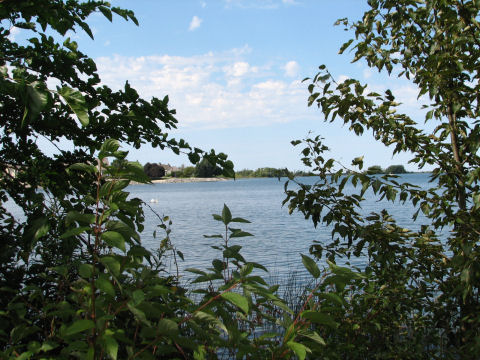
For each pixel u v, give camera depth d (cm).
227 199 7031
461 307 336
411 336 326
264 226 2694
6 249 236
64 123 285
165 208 4891
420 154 368
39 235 187
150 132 316
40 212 246
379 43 401
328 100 352
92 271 133
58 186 292
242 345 154
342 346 254
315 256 383
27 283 234
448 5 367
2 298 208
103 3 270
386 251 350
